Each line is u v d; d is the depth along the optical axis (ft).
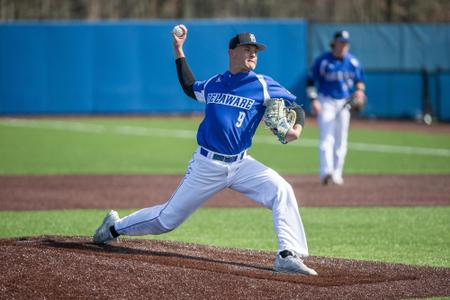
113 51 294.66
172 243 80.12
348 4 427.33
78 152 196.03
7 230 94.53
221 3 435.94
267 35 287.48
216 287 60.95
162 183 140.26
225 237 92.58
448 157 184.03
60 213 108.17
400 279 66.64
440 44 285.43
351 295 60.85
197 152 70.69
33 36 294.25
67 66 295.69
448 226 98.78
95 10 427.33
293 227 68.13
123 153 194.18
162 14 433.48
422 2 412.98
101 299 57.62
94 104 296.51
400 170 159.94
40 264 63.57
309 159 183.83
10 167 164.45
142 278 61.77
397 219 103.96
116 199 121.60
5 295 57.77
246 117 69.15
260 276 65.00
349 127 266.16
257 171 70.18
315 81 135.95
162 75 295.69
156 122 280.51
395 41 285.43
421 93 284.82
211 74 289.33
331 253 82.43
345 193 127.65
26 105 296.92
